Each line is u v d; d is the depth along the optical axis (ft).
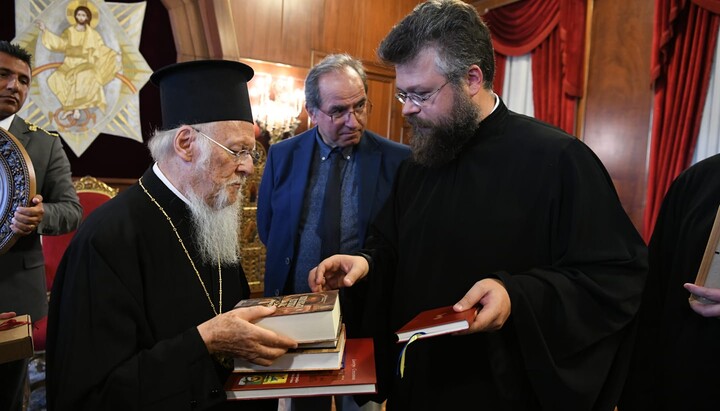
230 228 4.09
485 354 3.77
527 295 3.32
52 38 12.26
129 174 13.60
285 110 15.08
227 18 14.16
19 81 6.64
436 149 3.98
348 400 6.56
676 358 4.14
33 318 6.52
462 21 3.71
